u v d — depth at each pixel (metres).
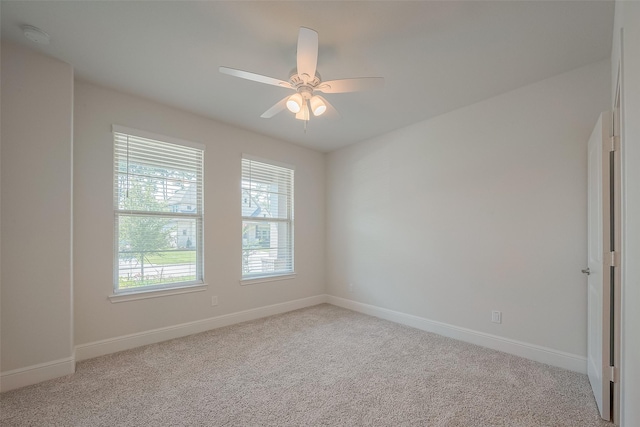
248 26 1.92
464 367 2.44
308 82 2.05
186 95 2.86
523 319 2.63
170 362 2.52
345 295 4.37
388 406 1.91
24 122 2.13
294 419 1.78
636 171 1.12
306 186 4.48
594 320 2.03
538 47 2.10
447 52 2.17
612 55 2.04
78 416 1.79
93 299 2.62
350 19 1.84
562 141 2.45
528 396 2.01
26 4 1.71
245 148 3.75
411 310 3.52
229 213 3.58
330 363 2.52
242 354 2.69
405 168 3.64
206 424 1.73
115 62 2.32
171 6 1.74
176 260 3.17
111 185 2.74
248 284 3.74
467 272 3.02
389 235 3.80
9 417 1.77
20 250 2.11
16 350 2.09
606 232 1.77
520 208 2.67
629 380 1.27
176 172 3.19
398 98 2.89
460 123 3.12
